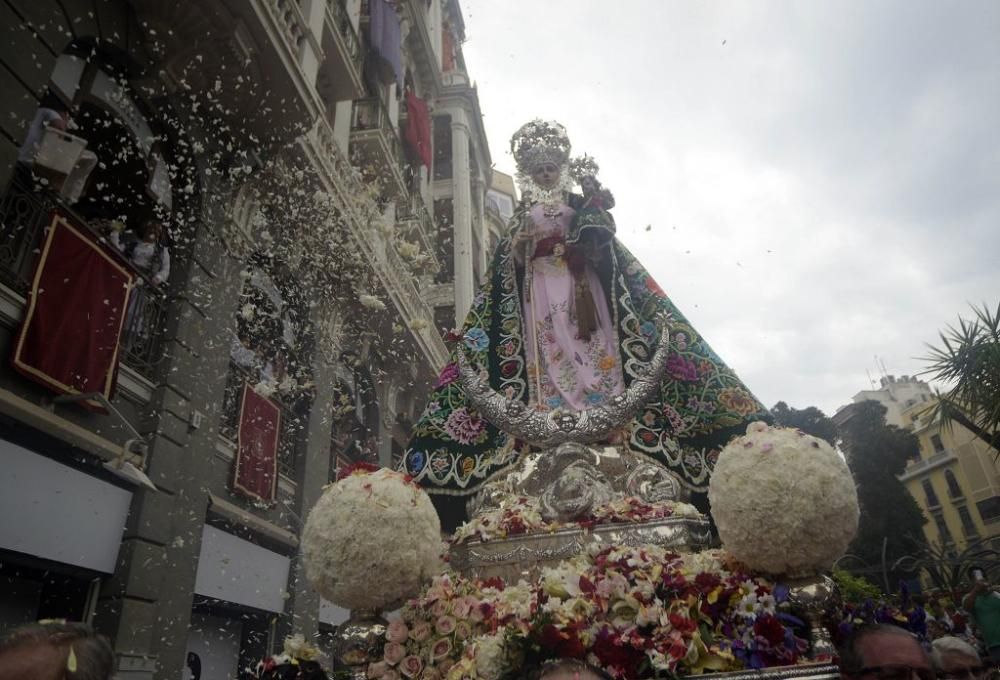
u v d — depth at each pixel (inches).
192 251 327.3
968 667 114.9
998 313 330.6
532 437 125.0
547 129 168.1
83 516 247.6
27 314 230.4
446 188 892.6
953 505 1366.9
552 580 86.8
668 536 101.2
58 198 253.9
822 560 82.0
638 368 136.7
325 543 92.0
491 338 151.1
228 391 369.4
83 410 257.3
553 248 152.1
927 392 1584.6
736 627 81.4
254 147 364.5
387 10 644.1
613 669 76.9
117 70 293.1
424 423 142.4
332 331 484.7
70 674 66.2
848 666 72.9
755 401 129.6
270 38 319.6
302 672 92.5
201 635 348.8
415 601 94.8
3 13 225.1
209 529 331.9
